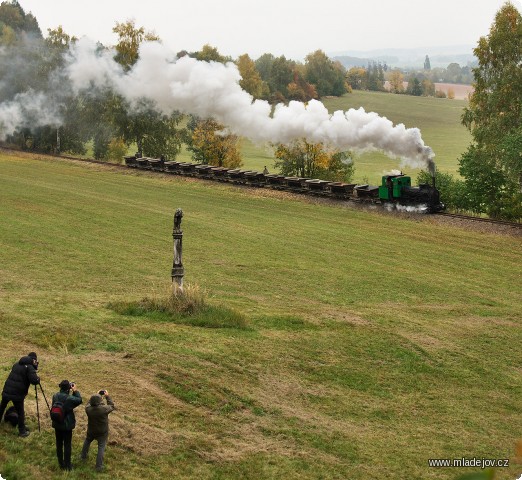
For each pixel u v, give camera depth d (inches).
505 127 2194.9
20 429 616.4
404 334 1054.4
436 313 1194.6
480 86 2332.7
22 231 1617.9
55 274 1268.5
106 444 628.7
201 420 712.4
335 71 6825.8
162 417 702.5
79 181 2490.2
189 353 869.2
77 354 832.3
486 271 1513.3
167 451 639.8
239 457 649.6
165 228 1761.8
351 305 1202.0
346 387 848.3
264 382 824.9
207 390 775.7
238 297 1199.6
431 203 2041.1
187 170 2679.6
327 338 1000.9
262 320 1052.5
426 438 737.0
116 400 716.7
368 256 1594.5
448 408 821.2
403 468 665.0
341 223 1950.1
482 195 2069.4
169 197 2244.1
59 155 3297.2
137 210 1983.3
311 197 2295.8
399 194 2086.6
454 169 3725.4
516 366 976.3
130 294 1159.6
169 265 1400.1
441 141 4995.1
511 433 768.9
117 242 1579.7
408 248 1689.2
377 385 866.1
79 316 973.2
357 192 2203.5
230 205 2150.6
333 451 684.1
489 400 856.3
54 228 1680.6
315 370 881.5
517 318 1195.3
